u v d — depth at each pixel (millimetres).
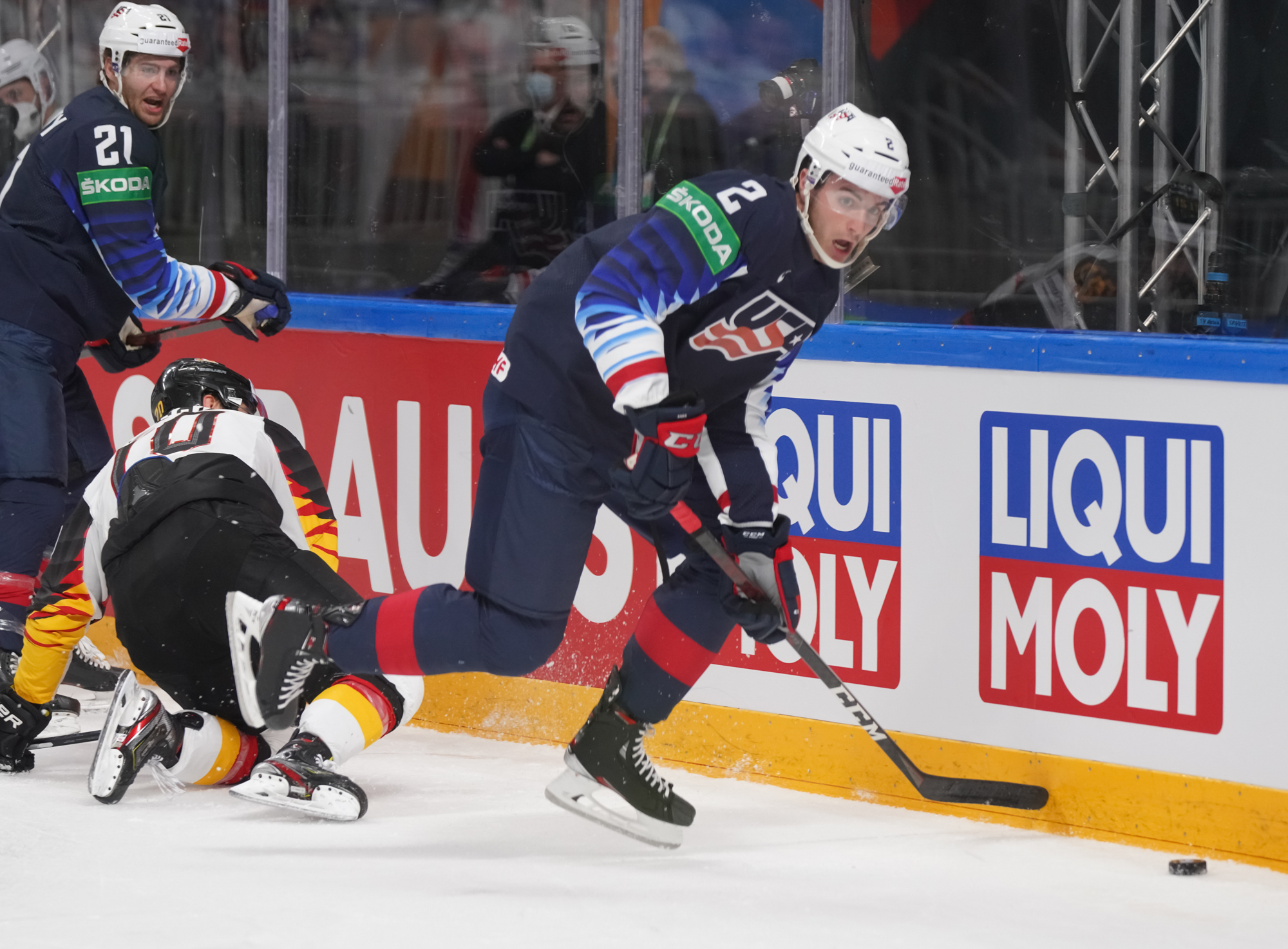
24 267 14578
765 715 13375
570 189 14617
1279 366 10859
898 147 9555
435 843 11320
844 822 12141
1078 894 10328
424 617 10344
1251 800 11102
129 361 15797
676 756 13922
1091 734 11820
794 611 10898
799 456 13180
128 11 14469
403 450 15469
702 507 11039
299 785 11766
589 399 10125
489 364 14828
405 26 15227
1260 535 11031
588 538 10500
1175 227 11984
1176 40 11805
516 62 14680
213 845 11188
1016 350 11992
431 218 15406
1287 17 11383
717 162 13859
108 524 12852
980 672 12336
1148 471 11484
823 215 9602
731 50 13609
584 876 10477
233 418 13172
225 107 16531
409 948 8922
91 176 14234
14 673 14180
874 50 12914
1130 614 11625
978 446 12250
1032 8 12242
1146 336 11531
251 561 12297
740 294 9766
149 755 12375
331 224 16062
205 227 16906
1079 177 12289
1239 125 11672
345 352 15781
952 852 11312
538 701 14758
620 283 9508
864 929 9438
